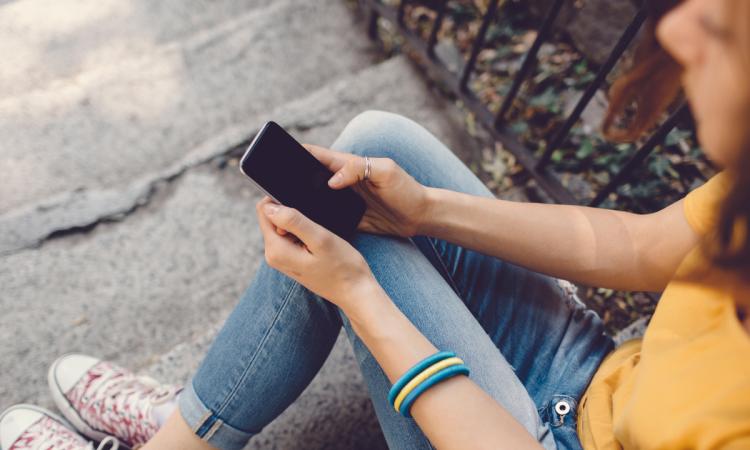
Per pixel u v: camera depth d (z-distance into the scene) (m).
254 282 0.97
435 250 1.04
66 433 1.31
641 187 1.76
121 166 2.03
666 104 0.80
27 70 2.35
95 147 2.06
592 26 1.99
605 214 0.92
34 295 1.70
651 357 0.68
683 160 1.77
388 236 0.93
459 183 1.06
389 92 2.11
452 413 0.69
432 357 0.71
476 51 1.74
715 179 0.78
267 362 0.95
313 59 2.29
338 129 2.05
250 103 2.19
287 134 0.85
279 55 2.29
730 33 0.45
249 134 2.02
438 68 1.99
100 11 2.53
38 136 2.07
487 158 1.94
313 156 0.88
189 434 1.01
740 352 0.58
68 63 2.38
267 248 0.83
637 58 0.78
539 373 0.97
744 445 0.55
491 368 0.82
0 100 2.27
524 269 1.02
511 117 1.99
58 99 2.16
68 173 2.00
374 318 0.76
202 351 1.53
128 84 2.21
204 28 2.52
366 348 0.87
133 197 1.89
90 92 2.18
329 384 1.47
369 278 0.80
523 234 0.93
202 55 2.28
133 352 1.62
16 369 1.58
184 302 1.70
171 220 1.85
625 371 0.84
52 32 2.46
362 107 2.08
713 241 0.55
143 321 1.67
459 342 0.83
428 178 1.03
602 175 1.81
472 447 0.67
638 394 0.67
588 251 0.90
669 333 0.67
